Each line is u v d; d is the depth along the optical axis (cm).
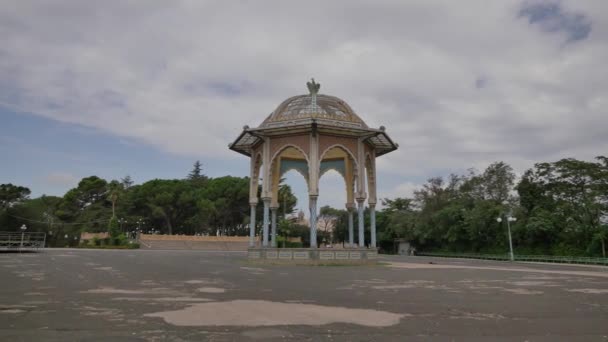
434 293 1118
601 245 3447
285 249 2405
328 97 2747
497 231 4512
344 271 1930
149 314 749
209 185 7169
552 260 3612
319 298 993
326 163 3231
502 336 606
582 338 597
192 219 7025
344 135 2581
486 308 861
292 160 3231
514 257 4006
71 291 1073
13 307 816
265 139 2645
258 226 7031
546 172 3928
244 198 6856
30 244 4800
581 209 3653
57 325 649
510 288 1272
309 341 567
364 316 755
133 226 7556
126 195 7262
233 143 2927
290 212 7138
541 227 3756
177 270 1848
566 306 900
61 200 7544
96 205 7231
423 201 5503
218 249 5966
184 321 690
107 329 623
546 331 643
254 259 2466
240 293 1070
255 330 630
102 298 948
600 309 862
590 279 1639
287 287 1225
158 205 7044
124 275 1563
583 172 3625
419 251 5872
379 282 1418
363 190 2589
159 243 5900
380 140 2800
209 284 1280
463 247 5075
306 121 2428
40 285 1206
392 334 613
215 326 655
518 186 4200
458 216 4944
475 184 4866
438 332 629
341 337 591
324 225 8612
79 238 6994
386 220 6519
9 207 6862
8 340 552
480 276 1741
